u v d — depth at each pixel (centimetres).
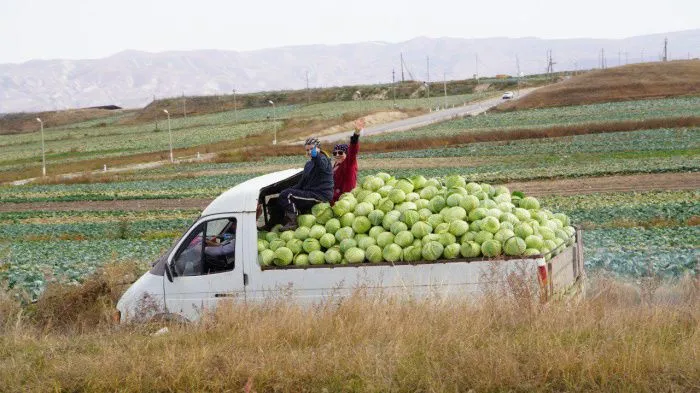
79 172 8938
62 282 1841
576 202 3472
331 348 803
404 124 12256
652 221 2634
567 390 684
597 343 761
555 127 8169
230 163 8138
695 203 3105
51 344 923
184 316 1058
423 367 736
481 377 706
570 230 1134
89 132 16838
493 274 920
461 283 954
